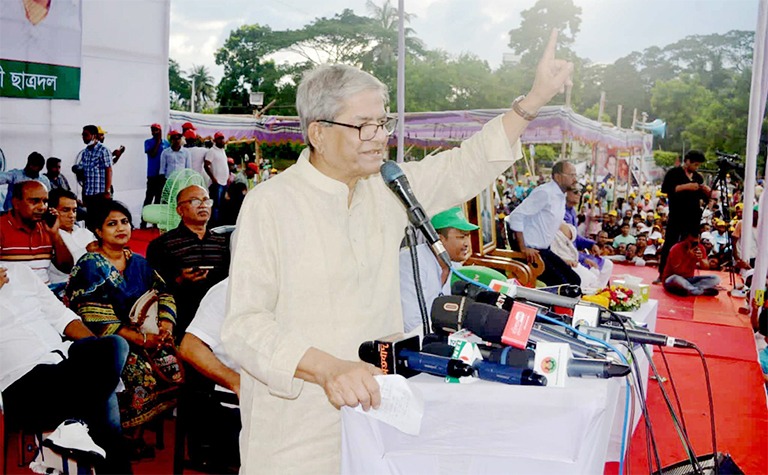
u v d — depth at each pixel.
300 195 1.50
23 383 2.76
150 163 6.17
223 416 2.64
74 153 5.16
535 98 1.71
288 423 1.49
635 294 3.90
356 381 1.23
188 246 3.60
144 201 6.27
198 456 2.68
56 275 4.12
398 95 6.66
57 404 2.73
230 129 8.91
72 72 4.92
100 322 3.23
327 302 1.48
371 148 1.46
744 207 6.73
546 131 8.29
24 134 4.62
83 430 2.68
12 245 3.86
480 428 1.24
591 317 1.58
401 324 1.65
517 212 5.37
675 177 6.86
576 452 1.21
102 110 5.54
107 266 3.34
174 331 3.42
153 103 6.15
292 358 1.30
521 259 5.34
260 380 1.35
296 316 1.48
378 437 1.28
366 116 1.44
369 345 1.39
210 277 3.59
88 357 2.79
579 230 8.43
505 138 1.73
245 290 1.42
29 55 4.52
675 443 3.38
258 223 1.45
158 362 3.23
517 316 1.38
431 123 8.41
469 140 1.78
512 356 1.31
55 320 3.12
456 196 1.77
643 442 3.39
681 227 6.86
